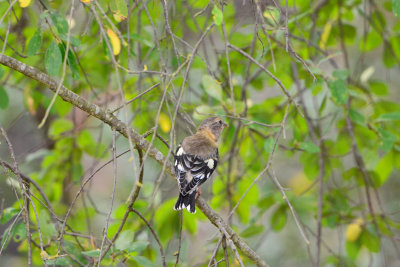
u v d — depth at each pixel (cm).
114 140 736
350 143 1326
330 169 1242
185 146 1126
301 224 1252
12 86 1228
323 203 1260
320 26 1380
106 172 1788
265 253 1756
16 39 1201
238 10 1273
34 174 1359
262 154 1320
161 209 1200
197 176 1071
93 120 1511
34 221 998
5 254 1708
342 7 1359
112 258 912
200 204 954
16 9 1153
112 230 1161
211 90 1029
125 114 633
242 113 1103
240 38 1284
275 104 1328
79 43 838
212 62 1419
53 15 829
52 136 1355
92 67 1262
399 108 1306
